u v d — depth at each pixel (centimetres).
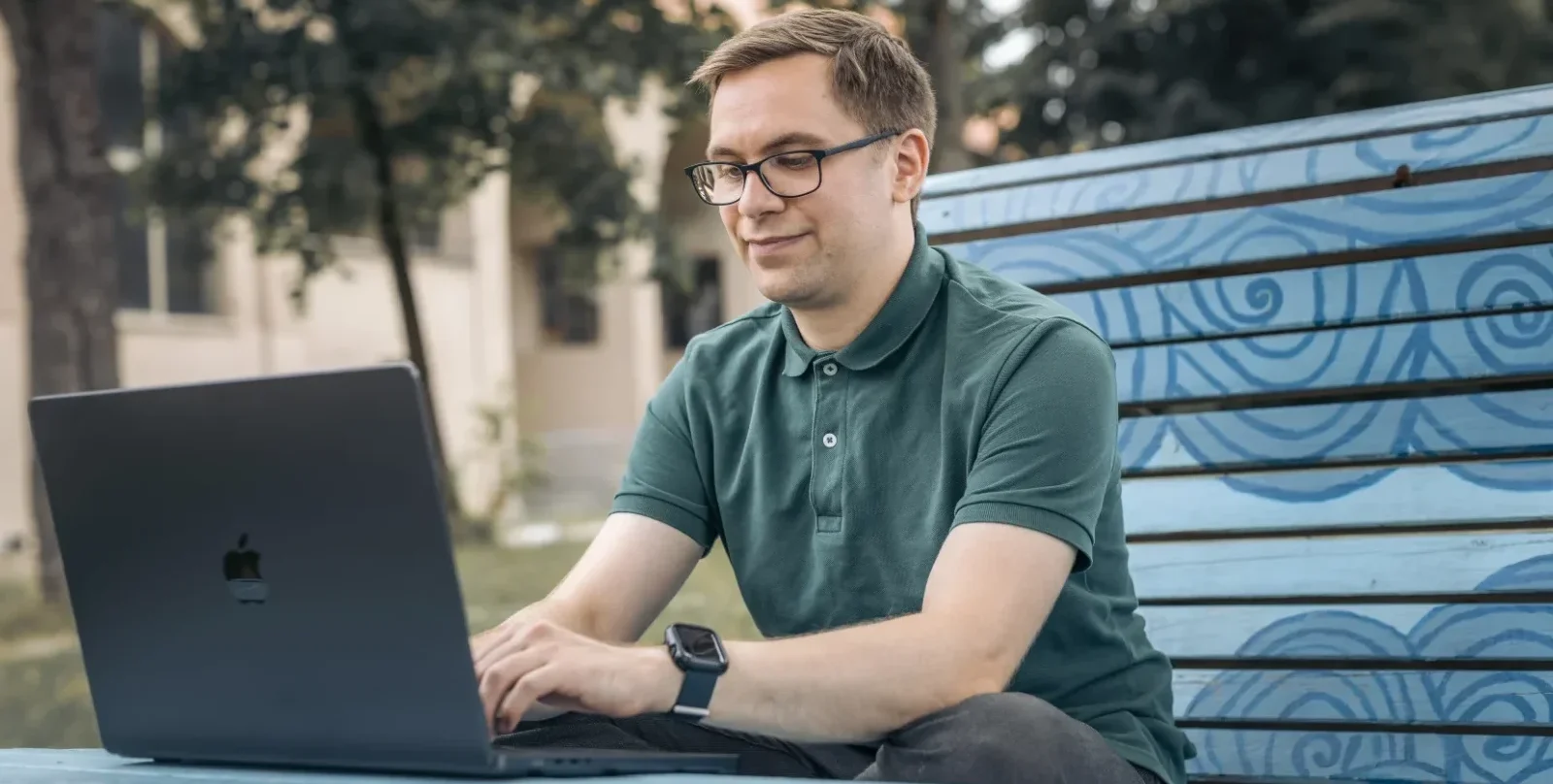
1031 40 1023
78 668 706
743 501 230
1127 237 277
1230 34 962
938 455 214
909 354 219
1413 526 249
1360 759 246
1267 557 258
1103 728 207
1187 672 259
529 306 2230
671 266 1315
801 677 179
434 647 150
